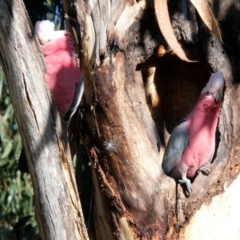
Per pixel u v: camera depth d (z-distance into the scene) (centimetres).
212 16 188
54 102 178
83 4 196
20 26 175
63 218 177
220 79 197
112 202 195
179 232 192
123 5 200
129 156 196
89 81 196
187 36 205
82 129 201
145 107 204
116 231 196
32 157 177
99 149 198
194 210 193
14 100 177
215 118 198
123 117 197
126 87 200
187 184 194
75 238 179
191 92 222
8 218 324
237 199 197
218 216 195
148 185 194
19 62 175
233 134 201
